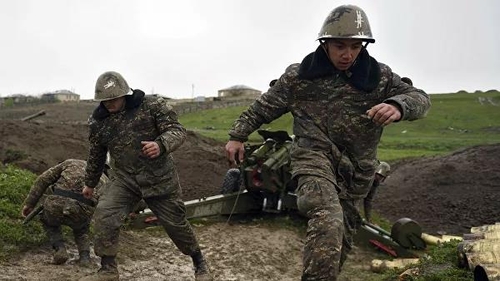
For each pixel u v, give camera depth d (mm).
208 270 5176
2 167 8422
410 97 3645
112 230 4742
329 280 3377
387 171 9266
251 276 6770
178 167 12859
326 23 3777
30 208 5590
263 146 9305
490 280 4559
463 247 5668
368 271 7535
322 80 3912
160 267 6387
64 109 45875
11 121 13797
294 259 7730
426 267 6125
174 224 4941
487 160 15125
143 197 4820
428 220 11820
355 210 4180
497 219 11625
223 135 27859
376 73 3871
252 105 4172
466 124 38125
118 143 4762
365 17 3785
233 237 8219
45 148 12180
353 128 3934
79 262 5820
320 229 3480
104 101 4680
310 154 3914
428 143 25594
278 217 9461
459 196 12969
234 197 9195
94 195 5582
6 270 5363
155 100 4766
